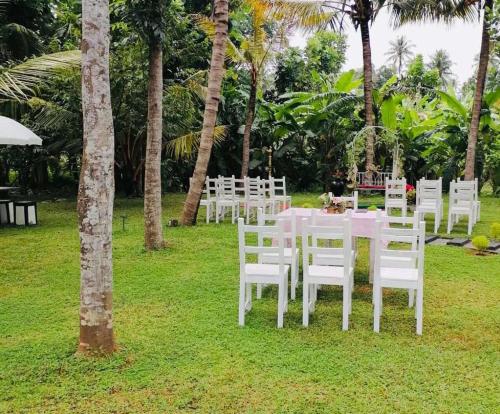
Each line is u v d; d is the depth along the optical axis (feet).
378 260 14.15
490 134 52.19
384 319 15.30
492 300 17.16
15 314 15.76
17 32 46.80
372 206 22.16
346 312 14.32
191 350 12.85
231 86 55.98
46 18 52.70
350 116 55.21
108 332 12.43
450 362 12.16
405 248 26.08
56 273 20.80
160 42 23.70
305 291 14.57
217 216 33.91
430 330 14.34
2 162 51.01
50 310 16.15
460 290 18.34
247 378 11.34
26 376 11.37
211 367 11.88
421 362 12.16
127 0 23.13
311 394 10.63
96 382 11.14
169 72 46.16
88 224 11.93
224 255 23.98
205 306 16.53
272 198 34.24
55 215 38.37
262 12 41.27
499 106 49.11
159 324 14.80
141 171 49.52
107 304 12.37
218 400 10.39
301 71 63.52
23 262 22.72
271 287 19.06
